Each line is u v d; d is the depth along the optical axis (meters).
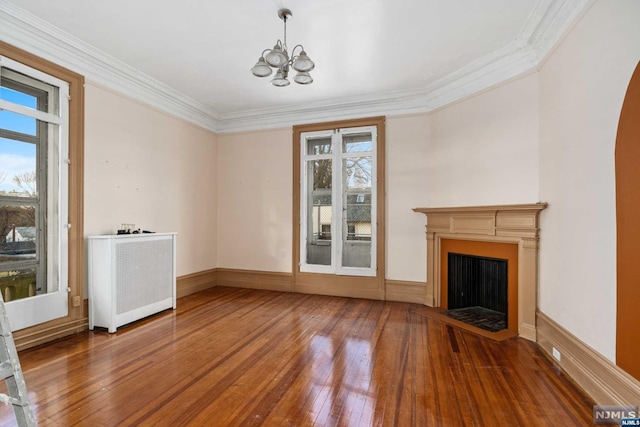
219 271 5.46
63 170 3.13
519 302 3.19
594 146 2.13
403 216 4.48
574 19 2.34
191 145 4.91
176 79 4.01
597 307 2.08
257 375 2.38
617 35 1.91
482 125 3.60
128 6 2.59
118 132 3.72
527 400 2.07
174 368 2.48
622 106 1.84
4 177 2.75
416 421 1.85
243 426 1.80
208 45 3.21
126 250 3.42
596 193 2.11
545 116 2.88
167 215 4.45
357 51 3.31
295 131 5.05
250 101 4.76
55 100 3.10
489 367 2.52
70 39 3.05
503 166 3.36
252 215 5.30
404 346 2.92
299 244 5.04
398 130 4.52
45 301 2.96
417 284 4.39
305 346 2.92
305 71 2.69
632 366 1.76
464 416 1.90
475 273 3.91
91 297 3.31
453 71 3.73
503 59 3.28
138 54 3.39
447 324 3.51
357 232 4.78
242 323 3.54
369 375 2.39
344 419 1.87
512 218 3.21
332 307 4.18
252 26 2.88
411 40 3.10
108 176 3.60
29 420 1.41
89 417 1.87
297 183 5.04
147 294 3.70
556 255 2.67
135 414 1.90
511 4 2.56
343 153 4.82
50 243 3.08
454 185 3.96
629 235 1.79
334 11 2.66
